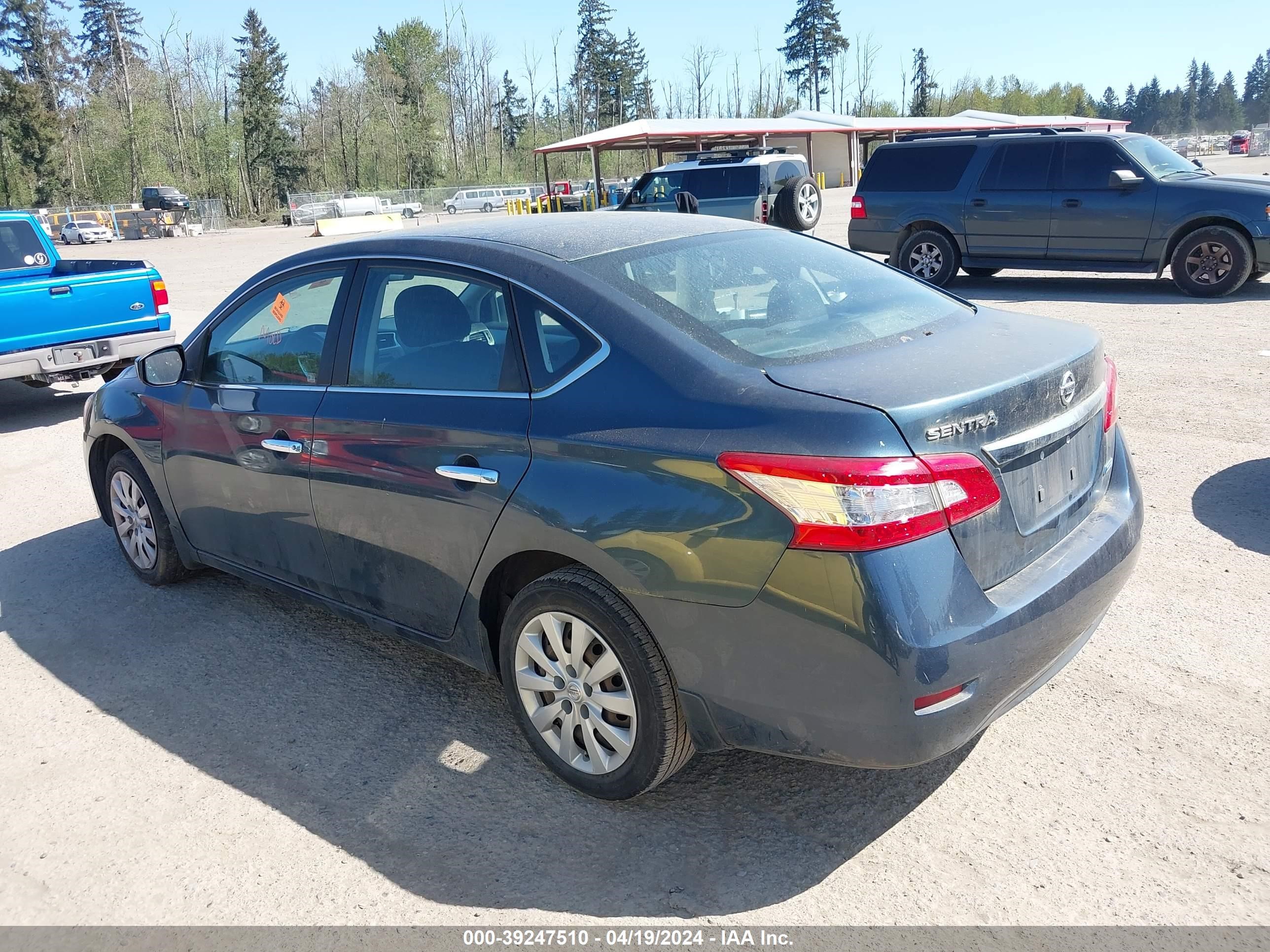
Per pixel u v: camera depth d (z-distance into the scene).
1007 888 2.51
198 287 20.72
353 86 88.19
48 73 95.31
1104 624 3.81
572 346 2.86
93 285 8.64
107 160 80.06
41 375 8.45
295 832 2.92
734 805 2.93
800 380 2.53
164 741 3.47
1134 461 5.66
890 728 2.34
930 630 2.29
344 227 47.91
